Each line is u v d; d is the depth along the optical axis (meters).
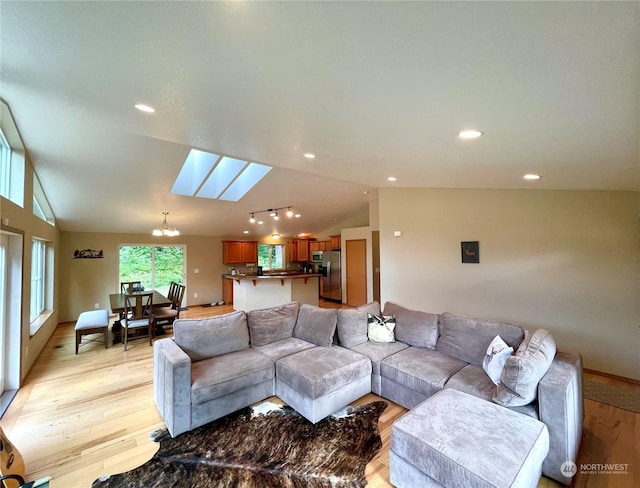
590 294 3.29
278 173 5.24
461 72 1.10
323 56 1.08
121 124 2.40
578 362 2.17
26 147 3.35
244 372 2.65
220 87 1.45
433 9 0.77
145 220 6.50
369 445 2.21
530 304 3.63
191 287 8.15
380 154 2.50
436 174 3.21
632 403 2.72
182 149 3.81
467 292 4.08
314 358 2.86
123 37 1.07
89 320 4.57
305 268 9.96
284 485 1.86
